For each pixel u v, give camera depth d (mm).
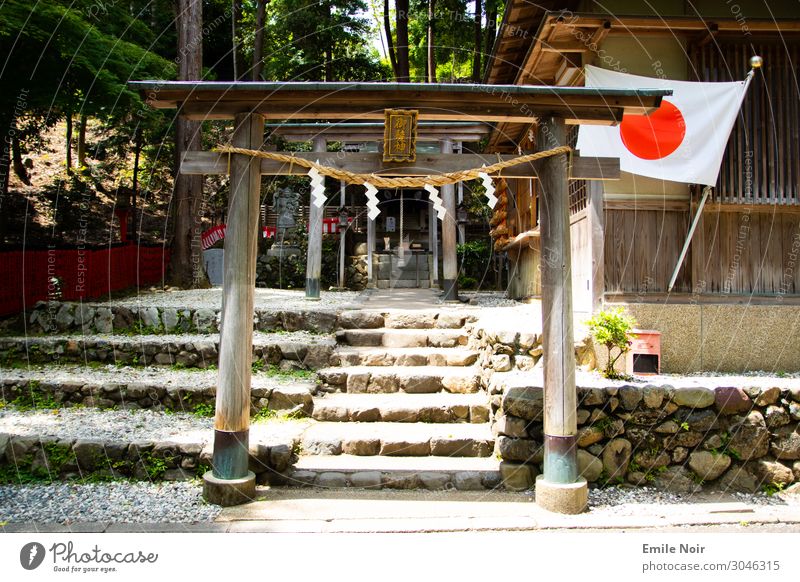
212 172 4848
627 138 6258
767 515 4574
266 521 4324
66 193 14875
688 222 6652
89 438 5266
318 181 4762
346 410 6000
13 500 4723
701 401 5129
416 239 17422
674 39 6633
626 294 6562
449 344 7512
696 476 5102
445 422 5945
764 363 6555
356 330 7812
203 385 6410
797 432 5188
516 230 11000
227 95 4723
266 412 6125
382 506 4625
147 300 9922
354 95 4746
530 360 6035
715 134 6238
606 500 4820
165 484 5047
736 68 6590
